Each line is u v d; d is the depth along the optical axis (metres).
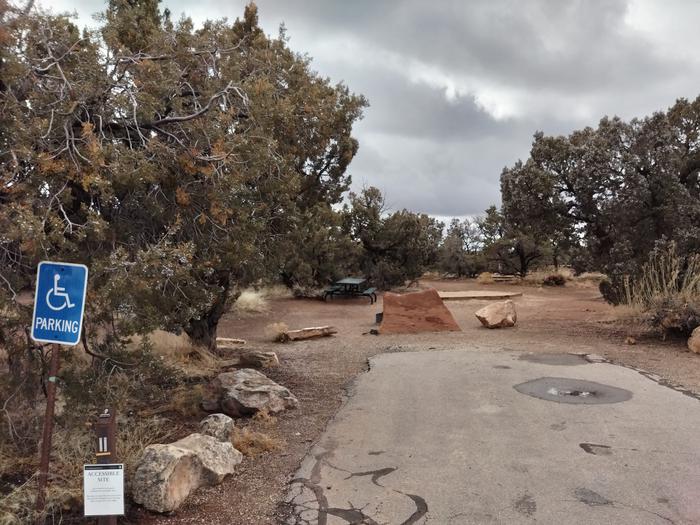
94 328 5.50
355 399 7.62
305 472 5.10
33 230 4.38
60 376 5.18
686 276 12.53
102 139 5.32
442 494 4.56
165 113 6.34
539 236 17.73
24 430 5.34
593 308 19.16
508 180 16.53
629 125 14.12
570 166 15.48
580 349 11.10
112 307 5.14
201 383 8.06
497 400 7.30
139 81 5.66
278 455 5.58
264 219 7.23
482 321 15.09
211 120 6.07
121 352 5.49
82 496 4.21
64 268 3.98
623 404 6.96
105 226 4.87
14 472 4.74
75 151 5.01
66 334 3.97
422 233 29.41
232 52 6.91
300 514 4.29
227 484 4.87
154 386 6.09
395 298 15.15
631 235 14.27
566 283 33.41
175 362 9.27
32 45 5.18
